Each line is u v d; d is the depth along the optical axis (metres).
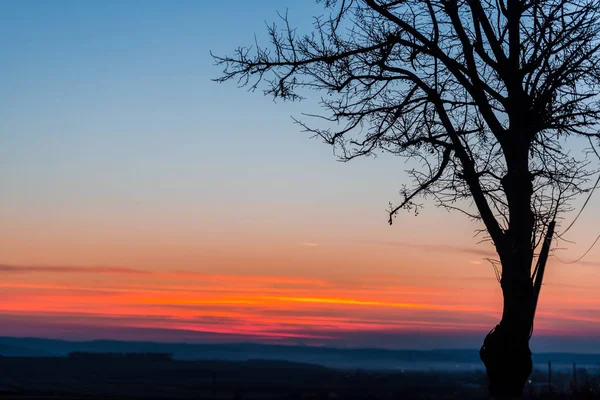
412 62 15.05
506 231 13.36
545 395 13.32
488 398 12.88
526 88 13.70
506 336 12.91
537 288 13.15
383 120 15.05
